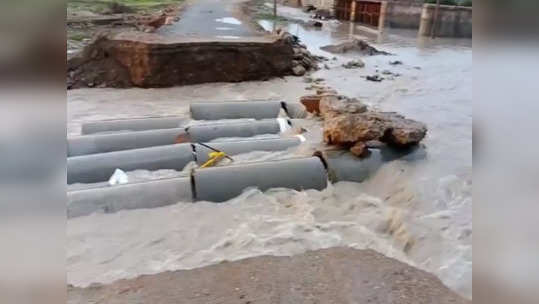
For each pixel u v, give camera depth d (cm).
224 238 409
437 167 542
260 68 1121
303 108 790
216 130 675
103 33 1053
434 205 462
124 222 433
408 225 427
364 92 997
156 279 340
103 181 530
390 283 333
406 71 1283
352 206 477
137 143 634
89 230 415
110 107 859
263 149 609
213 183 489
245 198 484
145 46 978
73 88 990
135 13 1997
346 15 2778
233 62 1085
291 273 346
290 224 436
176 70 1027
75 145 611
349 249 391
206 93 983
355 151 550
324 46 1688
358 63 1363
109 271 353
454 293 322
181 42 1021
